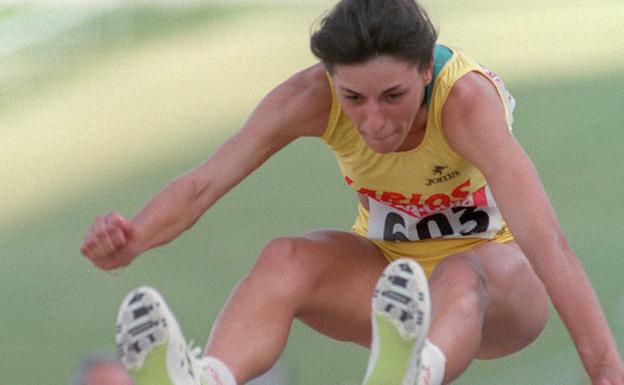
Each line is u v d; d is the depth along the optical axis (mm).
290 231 28000
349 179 13594
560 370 22531
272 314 12438
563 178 30094
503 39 41094
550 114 33969
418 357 11172
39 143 34406
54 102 37594
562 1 45094
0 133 35312
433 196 13406
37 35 43094
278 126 12859
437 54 12547
